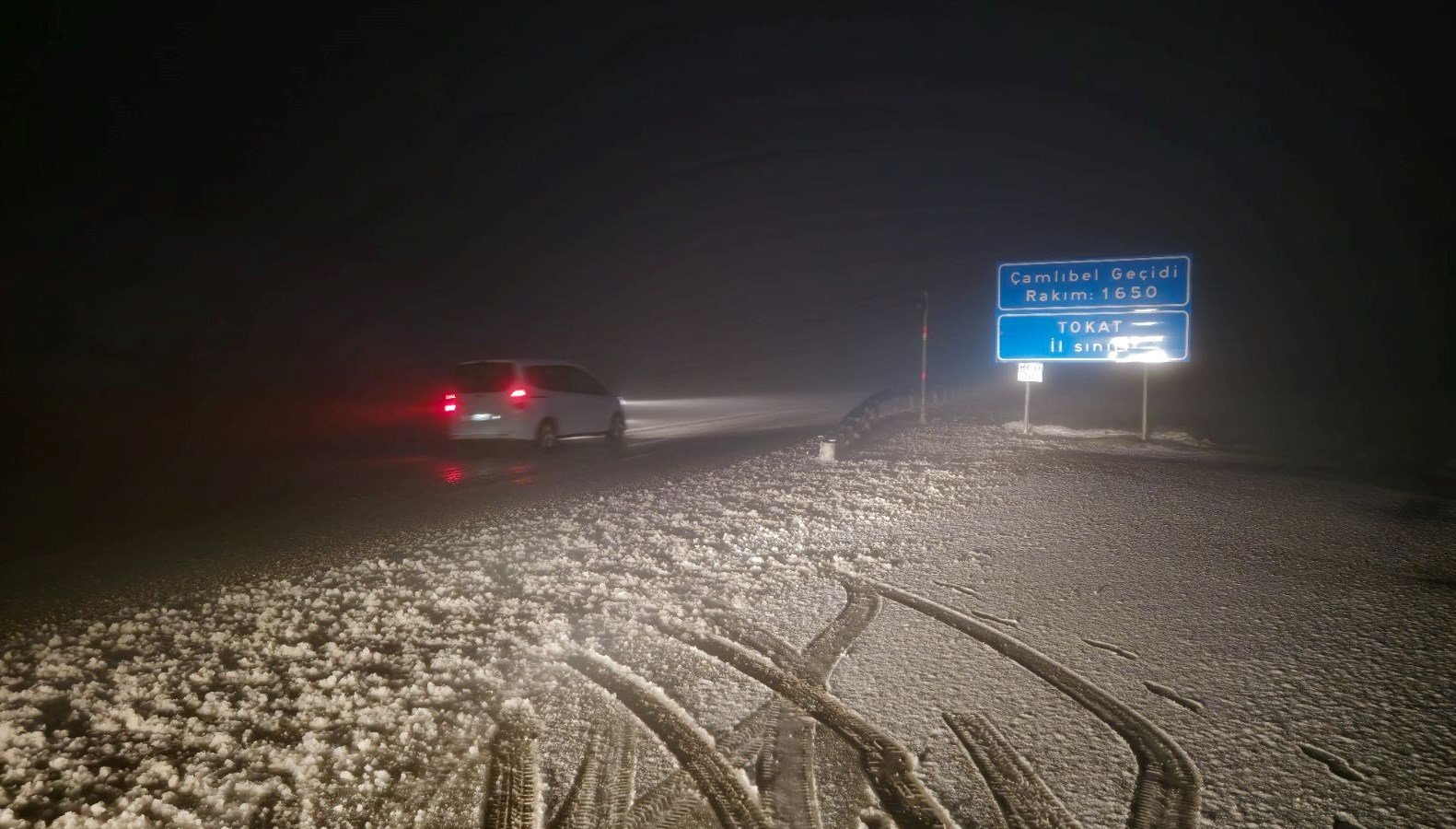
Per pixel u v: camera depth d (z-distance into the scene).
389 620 7.11
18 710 5.51
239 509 12.96
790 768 4.70
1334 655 5.98
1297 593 7.38
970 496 11.80
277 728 5.23
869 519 10.62
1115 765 4.62
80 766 4.79
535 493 13.49
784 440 19.86
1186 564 8.36
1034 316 19.16
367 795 4.48
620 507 11.73
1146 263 18.36
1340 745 4.73
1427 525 10.02
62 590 8.59
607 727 5.22
